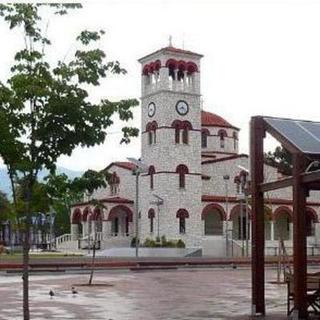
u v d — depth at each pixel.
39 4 14.27
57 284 31.27
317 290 17.41
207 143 82.19
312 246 75.06
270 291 27.83
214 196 75.00
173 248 62.59
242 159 78.12
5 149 12.88
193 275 39.88
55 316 18.83
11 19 13.52
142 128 73.94
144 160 73.19
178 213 70.62
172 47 71.94
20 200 13.72
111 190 78.94
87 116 13.12
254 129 18.25
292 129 17.81
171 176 70.81
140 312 19.91
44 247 82.19
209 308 21.08
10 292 26.98
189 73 72.88
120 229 75.81
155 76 72.81
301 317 16.27
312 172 15.98
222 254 71.81
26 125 13.06
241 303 22.78
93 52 13.59
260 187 18.00
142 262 44.72
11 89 12.83
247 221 64.75
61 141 13.21
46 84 12.91
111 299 24.05
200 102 73.69
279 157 84.44
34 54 13.19
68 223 93.81
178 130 71.81
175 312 19.92
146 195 72.62
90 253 63.12
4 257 50.09
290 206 78.38
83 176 14.02
